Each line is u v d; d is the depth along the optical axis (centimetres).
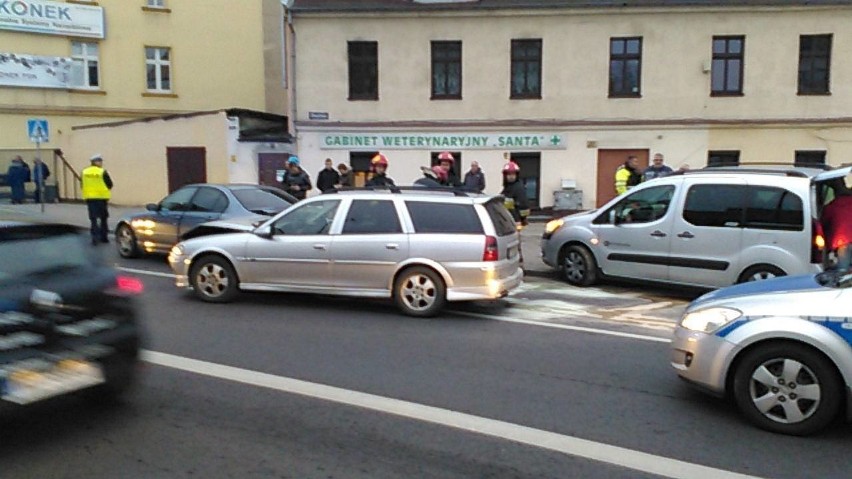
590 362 625
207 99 2912
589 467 405
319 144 2098
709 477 393
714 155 2064
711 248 893
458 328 758
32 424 463
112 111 2748
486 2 2034
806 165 937
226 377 568
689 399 524
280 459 411
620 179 1443
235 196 1147
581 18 2030
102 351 450
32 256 439
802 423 447
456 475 392
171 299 896
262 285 855
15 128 2569
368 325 766
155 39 2809
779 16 2003
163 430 454
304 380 562
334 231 831
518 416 486
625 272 981
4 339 401
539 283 1064
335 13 2042
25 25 2534
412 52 2064
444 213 813
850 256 810
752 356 463
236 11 2939
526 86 2075
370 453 421
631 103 2050
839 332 435
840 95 2025
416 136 2081
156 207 1215
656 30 2022
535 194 2105
